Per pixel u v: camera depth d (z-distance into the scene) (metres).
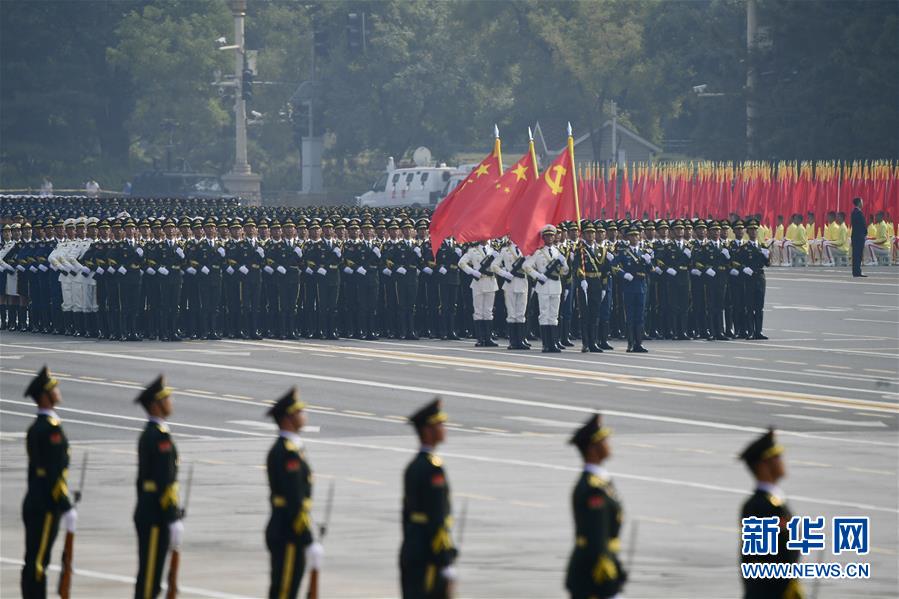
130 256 137.38
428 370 116.12
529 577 54.97
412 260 139.75
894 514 66.06
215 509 67.38
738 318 141.12
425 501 41.22
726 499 69.06
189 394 103.56
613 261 130.50
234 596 51.97
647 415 94.75
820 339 141.12
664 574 55.34
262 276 139.00
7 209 198.00
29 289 147.62
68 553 48.25
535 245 129.00
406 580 41.34
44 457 48.53
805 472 75.69
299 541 44.38
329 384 108.19
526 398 101.62
